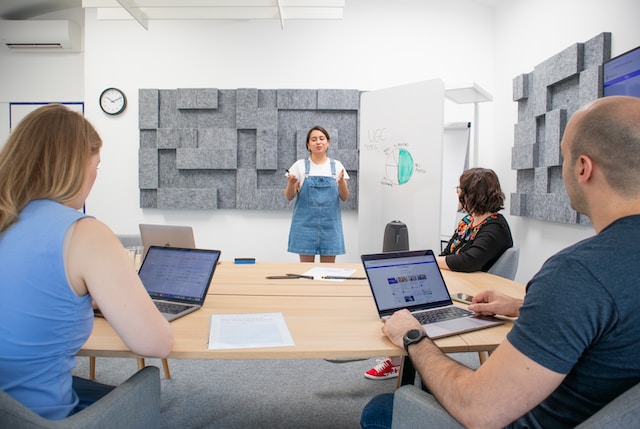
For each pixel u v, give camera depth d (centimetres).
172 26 406
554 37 305
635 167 72
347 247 413
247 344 110
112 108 406
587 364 72
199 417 194
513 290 168
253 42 406
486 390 74
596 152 75
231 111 408
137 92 407
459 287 173
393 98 345
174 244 208
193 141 405
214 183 411
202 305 143
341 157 404
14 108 432
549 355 68
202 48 407
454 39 404
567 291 68
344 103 402
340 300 155
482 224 209
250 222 416
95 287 88
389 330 113
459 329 119
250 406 204
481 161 409
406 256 145
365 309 143
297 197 347
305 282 184
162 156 412
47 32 407
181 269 152
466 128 388
